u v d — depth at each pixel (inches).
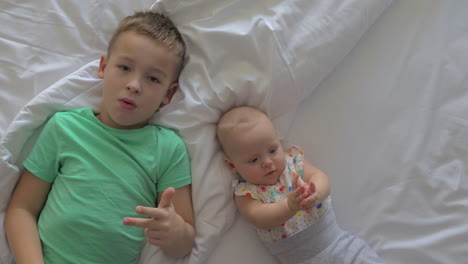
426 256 36.9
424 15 40.8
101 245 32.9
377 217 38.7
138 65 33.9
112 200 33.7
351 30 38.5
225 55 37.4
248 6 38.1
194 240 36.3
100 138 35.6
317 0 38.4
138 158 35.4
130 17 36.4
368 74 40.5
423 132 39.0
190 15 38.2
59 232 32.8
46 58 38.3
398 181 38.9
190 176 37.0
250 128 35.3
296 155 38.1
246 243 37.6
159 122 37.7
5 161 33.8
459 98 39.1
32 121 35.5
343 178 39.7
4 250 33.8
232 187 37.4
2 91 36.7
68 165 34.5
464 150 38.0
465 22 40.3
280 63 37.1
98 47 39.6
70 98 36.9
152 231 31.4
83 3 39.2
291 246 35.4
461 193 37.6
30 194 34.5
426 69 40.0
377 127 39.9
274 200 35.6
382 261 35.7
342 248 35.7
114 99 33.8
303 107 40.6
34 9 38.4
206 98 37.0
